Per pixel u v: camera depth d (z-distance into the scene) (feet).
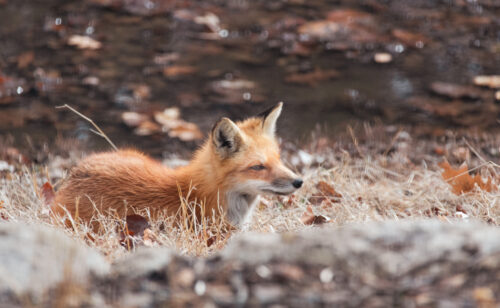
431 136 45.34
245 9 67.92
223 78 54.65
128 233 24.71
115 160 29.66
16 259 15.39
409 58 58.44
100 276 15.69
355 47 60.29
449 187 31.71
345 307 14.23
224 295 14.74
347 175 35.65
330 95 52.37
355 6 68.85
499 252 15.52
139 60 56.85
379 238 16.34
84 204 28.04
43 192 31.45
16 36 59.26
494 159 40.09
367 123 47.52
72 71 54.39
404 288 14.71
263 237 16.62
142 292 14.97
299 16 66.44
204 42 60.70
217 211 28.89
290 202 31.73
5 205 28.19
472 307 13.97
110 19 63.82
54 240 16.58
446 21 65.62
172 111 49.16
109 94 51.49
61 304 14.21
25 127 46.44
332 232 16.83
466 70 56.18
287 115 48.98
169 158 43.34
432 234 16.46
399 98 51.85
